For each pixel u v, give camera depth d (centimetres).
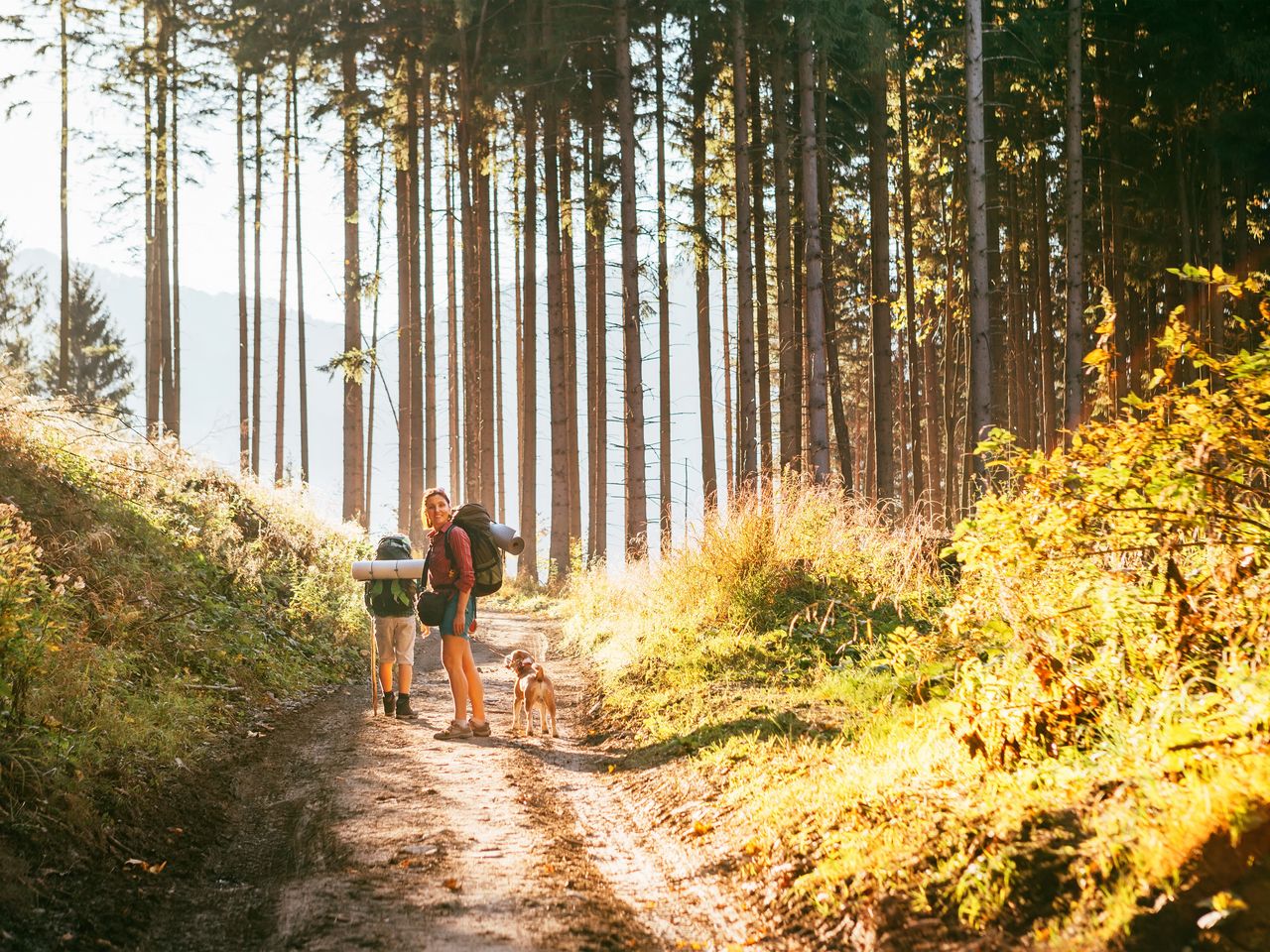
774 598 1168
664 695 936
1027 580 570
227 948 420
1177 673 463
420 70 3005
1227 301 2406
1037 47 2344
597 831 607
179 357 3092
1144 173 2753
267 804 650
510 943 418
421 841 561
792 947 416
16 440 1116
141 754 664
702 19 2466
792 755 659
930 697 692
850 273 3516
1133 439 482
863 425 4747
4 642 619
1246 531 471
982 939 359
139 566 1064
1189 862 327
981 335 1902
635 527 2272
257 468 2664
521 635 1711
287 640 1209
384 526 2572
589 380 3266
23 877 446
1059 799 414
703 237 2767
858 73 2492
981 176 1919
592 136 2906
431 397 2841
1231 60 2280
